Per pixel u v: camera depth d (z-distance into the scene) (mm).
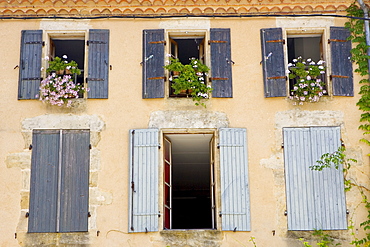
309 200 11234
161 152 11570
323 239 11055
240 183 11320
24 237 11164
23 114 11719
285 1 12086
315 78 11875
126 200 11328
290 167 11406
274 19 12172
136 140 11500
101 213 11273
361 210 11164
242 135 11523
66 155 11531
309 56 13625
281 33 12031
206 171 17094
